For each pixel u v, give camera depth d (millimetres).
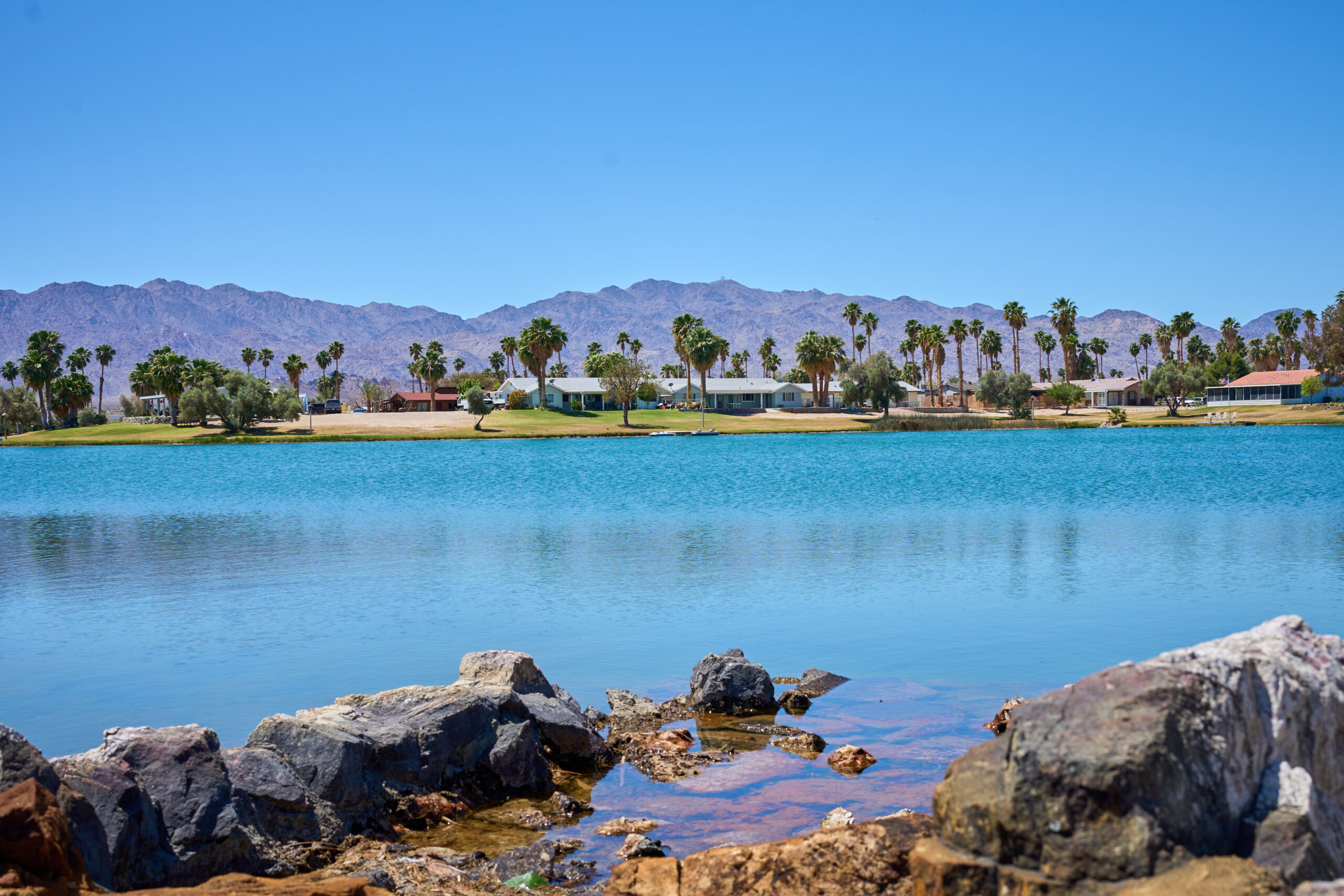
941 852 5738
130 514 48656
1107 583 25016
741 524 39844
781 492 54406
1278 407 156375
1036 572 26922
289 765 10773
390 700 12797
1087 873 5188
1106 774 5180
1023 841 5441
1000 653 18234
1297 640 6352
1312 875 5156
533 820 11219
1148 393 170375
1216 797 5410
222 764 9891
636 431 141500
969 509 44000
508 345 195500
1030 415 159000
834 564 29078
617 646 19594
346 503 53031
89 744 13734
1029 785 5434
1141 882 5016
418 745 11773
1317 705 6070
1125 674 5754
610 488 59688
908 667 17500
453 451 109438
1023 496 49781
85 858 7848
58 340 182625
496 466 85062
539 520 42906
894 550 31969
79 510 51250
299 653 19000
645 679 17312
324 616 22578
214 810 9320
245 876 7793
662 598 24328
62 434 144625
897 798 11383
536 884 9141
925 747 13273
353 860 9820
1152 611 21453
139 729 9953
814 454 94438
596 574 28031
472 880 9289
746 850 7566
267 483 68312
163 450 120688
